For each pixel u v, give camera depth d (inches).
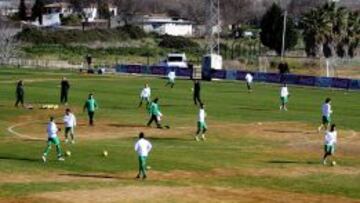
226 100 6441.9
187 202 2652.6
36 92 6840.6
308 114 5531.5
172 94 6875.0
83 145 3890.3
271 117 5300.2
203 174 3186.5
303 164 3486.7
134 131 4468.5
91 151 3698.3
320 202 2714.1
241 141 4170.8
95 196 2719.0
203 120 4170.8
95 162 3405.5
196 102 5964.6
